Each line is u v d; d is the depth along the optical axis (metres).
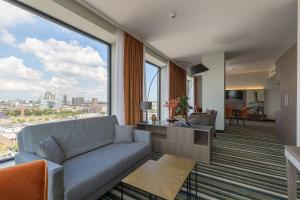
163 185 1.39
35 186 0.79
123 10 2.91
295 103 3.32
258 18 3.18
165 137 3.44
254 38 4.23
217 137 4.80
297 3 2.61
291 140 3.54
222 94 5.39
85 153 2.20
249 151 3.53
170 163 1.84
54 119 2.74
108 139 2.64
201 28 3.63
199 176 2.38
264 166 2.73
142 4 2.73
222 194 1.94
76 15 2.68
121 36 3.59
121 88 3.60
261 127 6.63
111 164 1.85
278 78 4.89
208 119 3.86
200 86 9.80
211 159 3.01
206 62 5.63
